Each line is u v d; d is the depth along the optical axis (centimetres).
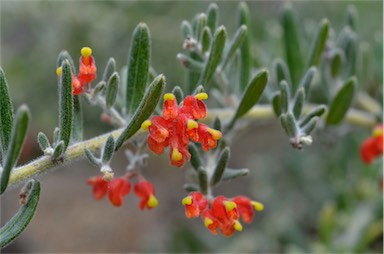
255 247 41
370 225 37
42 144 18
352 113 30
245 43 25
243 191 57
